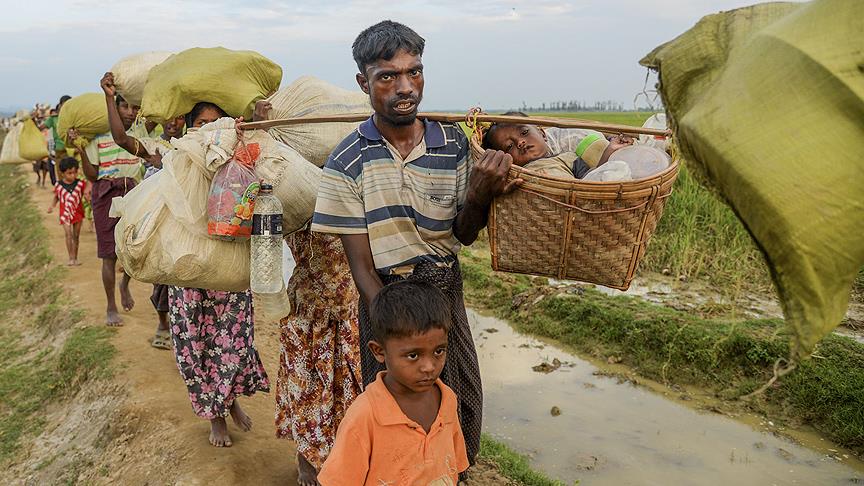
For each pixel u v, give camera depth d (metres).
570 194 2.30
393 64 2.45
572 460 5.07
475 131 2.62
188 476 4.01
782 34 1.47
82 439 5.21
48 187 19.33
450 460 2.45
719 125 1.47
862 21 1.40
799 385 5.72
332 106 3.57
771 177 1.41
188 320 4.04
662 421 5.64
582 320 7.29
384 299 2.23
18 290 9.64
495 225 2.50
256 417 4.80
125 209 3.36
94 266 9.63
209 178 3.26
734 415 5.71
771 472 4.95
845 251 1.40
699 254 8.95
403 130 2.63
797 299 1.45
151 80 3.71
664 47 1.77
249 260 3.32
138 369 5.69
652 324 6.73
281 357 3.76
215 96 3.56
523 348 7.11
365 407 2.31
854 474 4.94
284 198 3.28
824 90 1.39
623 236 2.38
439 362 2.25
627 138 2.84
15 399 6.36
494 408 5.87
